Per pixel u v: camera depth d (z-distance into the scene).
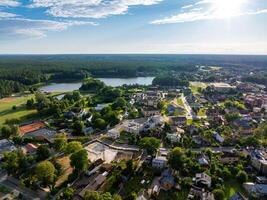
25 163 147.00
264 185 129.00
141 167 149.12
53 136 198.00
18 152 154.75
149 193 124.75
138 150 176.75
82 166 138.75
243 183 132.75
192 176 140.38
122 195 122.94
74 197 120.88
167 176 137.75
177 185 130.62
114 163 155.00
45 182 127.06
